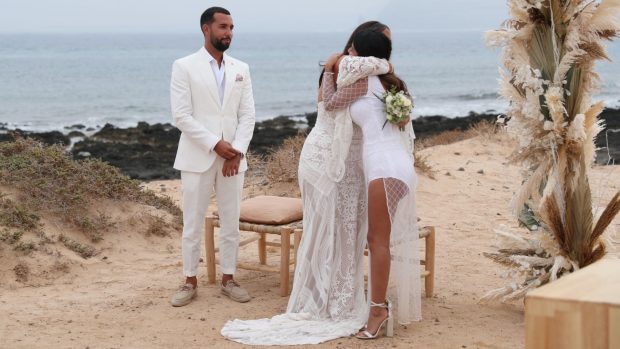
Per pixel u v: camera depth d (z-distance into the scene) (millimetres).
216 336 5570
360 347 5309
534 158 5777
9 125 34219
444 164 13703
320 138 5855
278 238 9102
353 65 5523
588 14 5367
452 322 5859
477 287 6934
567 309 2764
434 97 53000
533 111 5508
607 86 52531
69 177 8570
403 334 5578
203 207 6406
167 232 8820
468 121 33875
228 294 6508
